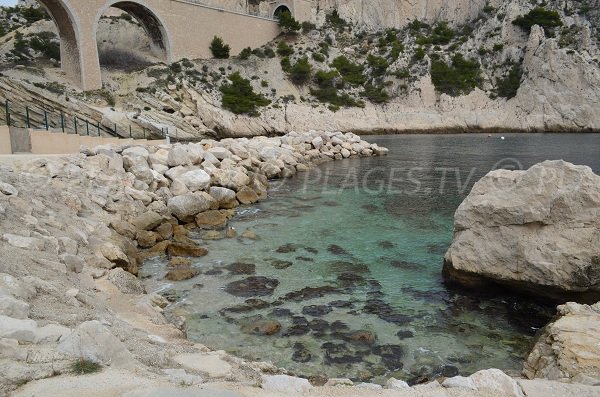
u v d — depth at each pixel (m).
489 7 90.06
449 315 9.73
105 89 57.81
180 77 65.25
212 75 69.62
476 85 78.12
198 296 10.63
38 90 48.91
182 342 7.62
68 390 4.29
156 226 15.22
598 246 9.02
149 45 71.31
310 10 98.19
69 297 7.51
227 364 6.31
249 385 5.34
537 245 9.69
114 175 17.41
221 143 25.78
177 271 11.88
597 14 78.38
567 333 7.22
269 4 97.12
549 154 36.31
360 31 101.44
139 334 7.18
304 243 14.68
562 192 9.56
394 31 99.00
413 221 17.22
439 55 82.31
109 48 68.25
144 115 55.91
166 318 9.03
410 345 8.54
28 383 4.36
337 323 9.37
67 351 4.93
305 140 34.97
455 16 98.19
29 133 20.77
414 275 11.92
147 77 63.03
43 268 8.73
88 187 15.67
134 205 15.91
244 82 70.56
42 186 13.96
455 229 11.44
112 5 59.38
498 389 5.38
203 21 72.44
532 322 9.41
